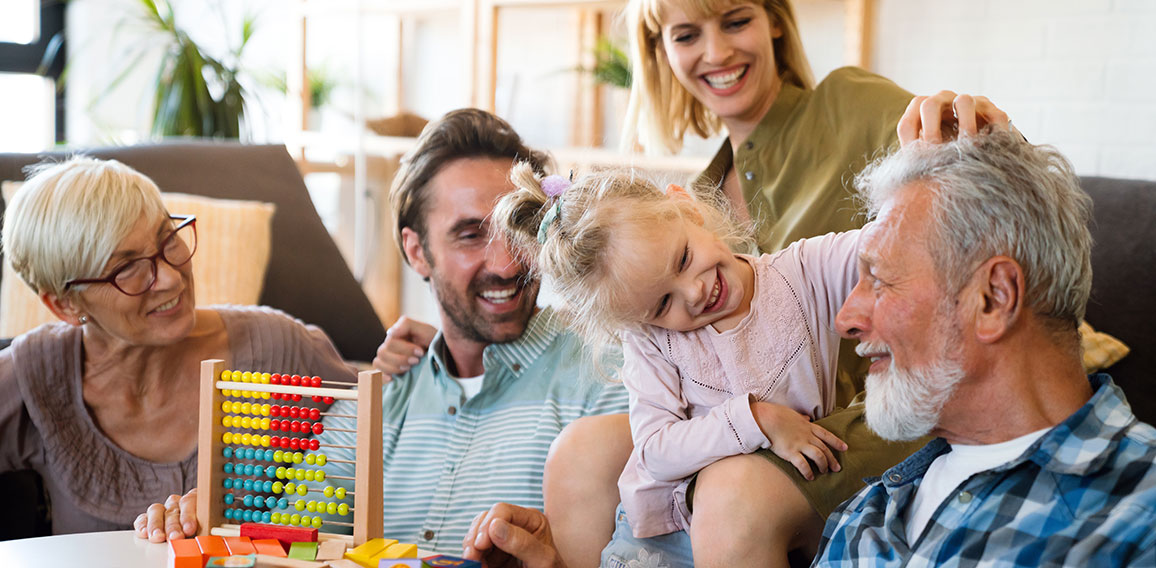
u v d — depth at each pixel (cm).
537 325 175
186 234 256
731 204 217
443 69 463
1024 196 102
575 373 171
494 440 171
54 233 161
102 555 133
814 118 198
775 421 133
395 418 182
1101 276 232
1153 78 290
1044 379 106
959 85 326
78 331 178
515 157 178
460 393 178
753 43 203
